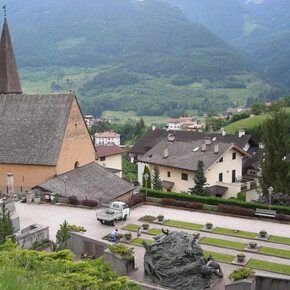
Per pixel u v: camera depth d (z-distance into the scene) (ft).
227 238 124.26
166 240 92.89
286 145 199.82
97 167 202.69
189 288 84.99
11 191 165.27
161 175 230.27
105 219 132.77
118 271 96.58
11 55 225.97
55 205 158.30
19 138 185.57
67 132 183.83
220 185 212.84
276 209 149.07
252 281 82.38
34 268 71.77
